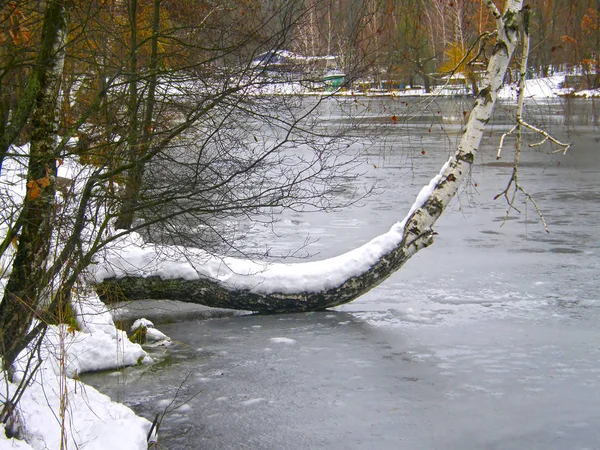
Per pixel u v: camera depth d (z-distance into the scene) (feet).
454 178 28.89
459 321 27.78
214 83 20.54
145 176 19.26
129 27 23.07
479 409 20.24
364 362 23.77
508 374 22.63
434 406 20.45
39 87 17.87
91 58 20.77
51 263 18.92
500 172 67.92
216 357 24.44
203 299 28.40
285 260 36.09
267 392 21.50
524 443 18.26
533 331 26.53
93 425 16.87
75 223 17.80
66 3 18.19
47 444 15.79
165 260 26.91
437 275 34.27
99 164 18.51
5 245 17.43
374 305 30.07
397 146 89.66
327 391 21.56
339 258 29.32
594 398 20.86
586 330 26.53
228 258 28.94
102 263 26.04
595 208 49.90
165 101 19.99
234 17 22.26
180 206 19.45
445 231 44.06
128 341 24.31
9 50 19.19
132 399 21.06
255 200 21.07
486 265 35.86
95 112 19.47
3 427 15.65
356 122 28.35
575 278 33.27
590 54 41.01
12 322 17.22
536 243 40.34
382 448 18.10
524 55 28.27
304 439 18.58
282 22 20.40
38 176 17.62
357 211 50.60
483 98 28.94
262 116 20.74
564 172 67.21
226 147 21.04
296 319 28.53
